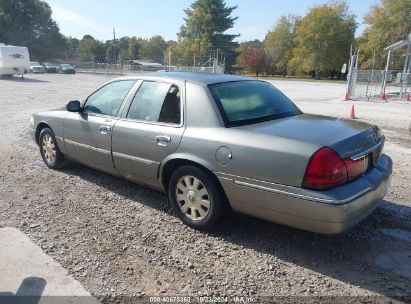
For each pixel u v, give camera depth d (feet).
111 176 19.57
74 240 12.91
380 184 12.37
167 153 14.03
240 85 15.08
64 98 63.72
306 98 77.15
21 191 17.43
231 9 233.35
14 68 112.27
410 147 28.30
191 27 233.35
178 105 14.25
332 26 229.25
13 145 26.50
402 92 82.48
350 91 76.79
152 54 386.93
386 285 10.77
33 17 271.49
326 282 10.87
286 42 266.57
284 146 11.43
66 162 20.57
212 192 13.07
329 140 11.39
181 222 14.47
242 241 13.09
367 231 13.93
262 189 11.76
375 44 199.21
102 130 16.58
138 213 15.23
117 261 11.69
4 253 11.96
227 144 12.41
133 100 15.96
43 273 10.96
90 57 264.93
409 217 15.17
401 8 193.77
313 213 10.96
